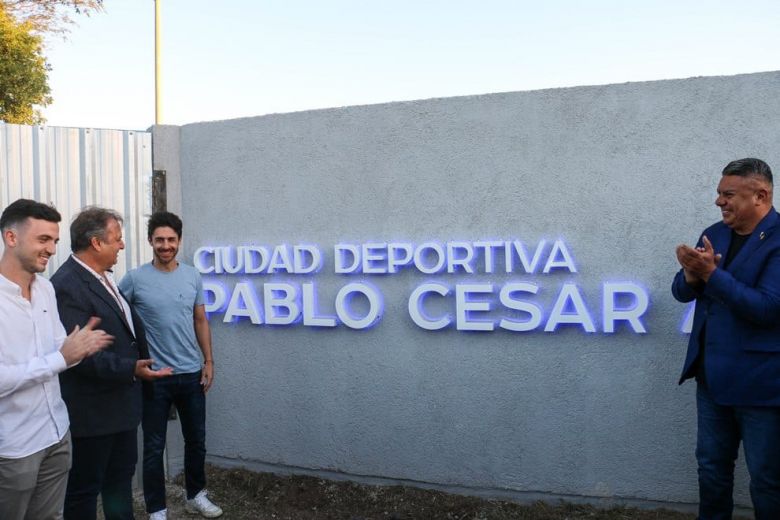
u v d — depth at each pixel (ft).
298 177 15.71
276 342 16.08
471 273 14.25
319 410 15.72
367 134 15.05
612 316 13.26
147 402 13.32
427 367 14.73
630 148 13.21
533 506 13.89
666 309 13.10
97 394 10.45
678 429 13.14
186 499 14.70
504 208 14.02
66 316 10.20
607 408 13.53
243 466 16.53
